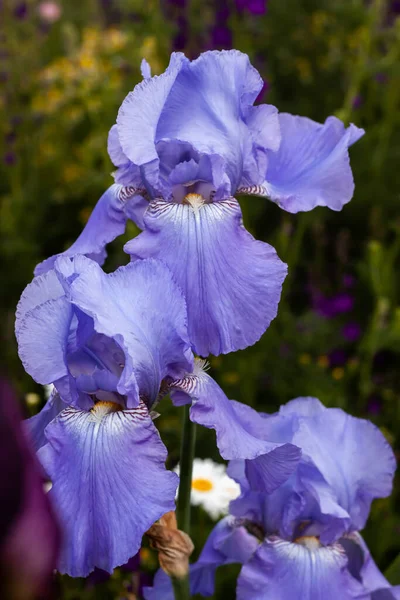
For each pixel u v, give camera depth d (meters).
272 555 0.53
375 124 1.34
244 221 1.11
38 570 0.18
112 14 1.77
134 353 0.47
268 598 0.52
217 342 0.48
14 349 0.99
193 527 0.75
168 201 0.51
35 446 0.50
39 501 0.18
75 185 1.27
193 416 0.48
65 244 1.30
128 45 1.42
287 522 0.54
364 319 1.14
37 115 1.40
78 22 1.93
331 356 1.00
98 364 0.48
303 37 1.53
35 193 1.31
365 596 0.53
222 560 0.57
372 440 0.56
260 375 0.98
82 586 0.64
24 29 1.78
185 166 0.51
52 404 0.50
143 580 0.63
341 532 0.54
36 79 1.52
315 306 1.07
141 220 0.54
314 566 0.53
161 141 0.51
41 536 0.18
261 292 0.49
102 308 0.46
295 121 0.57
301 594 0.52
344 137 0.54
